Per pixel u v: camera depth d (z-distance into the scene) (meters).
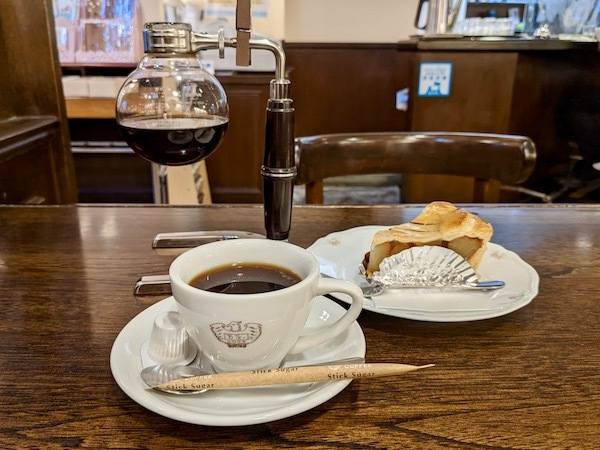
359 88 3.46
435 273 0.57
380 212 0.85
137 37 2.25
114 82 2.06
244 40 0.50
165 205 0.87
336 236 0.71
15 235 0.74
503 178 1.04
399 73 3.43
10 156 1.16
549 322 0.53
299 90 3.46
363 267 0.61
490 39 2.18
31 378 0.43
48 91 1.40
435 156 1.08
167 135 0.50
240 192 2.72
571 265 0.66
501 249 0.66
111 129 2.22
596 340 0.50
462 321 0.51
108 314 0.54
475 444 0.36
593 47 2.12
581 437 0.37
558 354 0.48
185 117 0.52
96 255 0.67
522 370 0.45
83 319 0.53
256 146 2.64
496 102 2.19
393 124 3.54
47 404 0.40
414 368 0.39
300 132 3.55
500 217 0.83
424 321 0.53
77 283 0.60
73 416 0.39
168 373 0.41
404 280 0.57
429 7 2.42
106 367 0.45
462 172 1.07
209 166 2.68
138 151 0.53
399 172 1.09
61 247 0.70
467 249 0.60
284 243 0.46
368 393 0.42
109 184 2.29
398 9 3.32
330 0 3.29
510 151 1.02
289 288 0.39
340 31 3.36
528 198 2.50
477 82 2.17
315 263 0.42
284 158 0.55
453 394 0.42
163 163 0.56
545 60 2.23
